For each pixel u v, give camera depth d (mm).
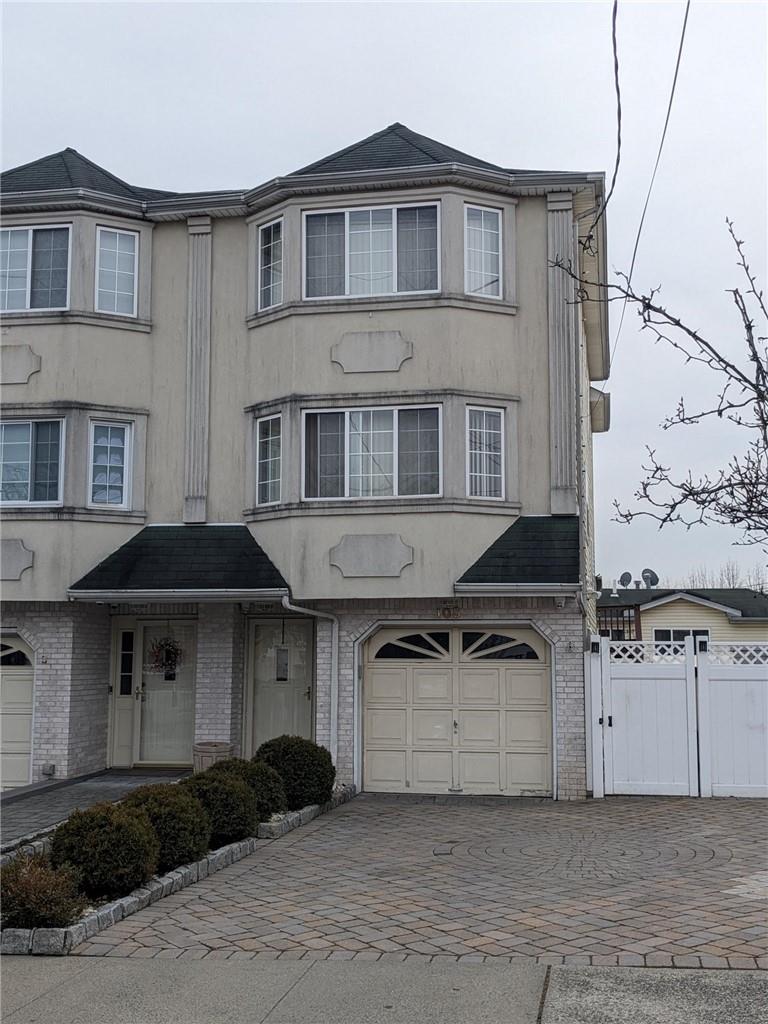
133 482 15828
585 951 7047
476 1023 5855
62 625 15422
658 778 14219
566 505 14664
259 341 15742
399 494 14758
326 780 13250
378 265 15195
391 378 14906
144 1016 6086
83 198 15711
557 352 14992
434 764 15000
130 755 16594
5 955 7219
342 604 15094
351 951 7188
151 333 16219
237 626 16094
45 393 15570
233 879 9461
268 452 15594
